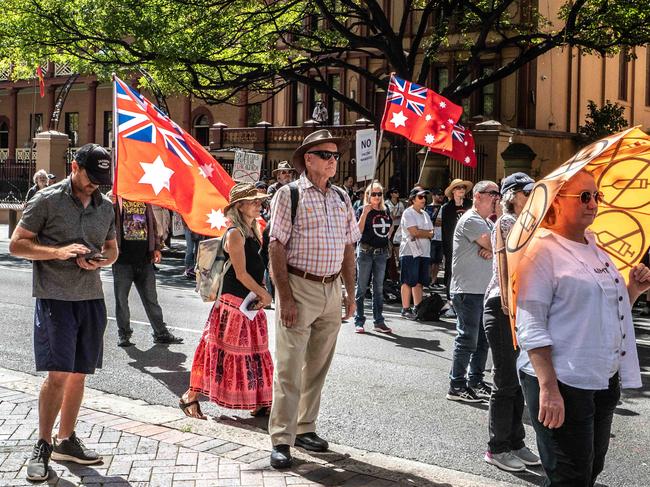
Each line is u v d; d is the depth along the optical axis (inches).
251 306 232.5
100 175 175.6
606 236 147.8
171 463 183.6
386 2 1194.0
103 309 183.3
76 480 170.7
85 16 780.0
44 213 175.2
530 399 136.7
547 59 1067.3
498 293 200.7
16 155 1727.4
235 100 1382.9
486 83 848.3
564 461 131.1
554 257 134.0
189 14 791.7
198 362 236.2
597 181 143.2
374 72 1226.6
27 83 1700.3
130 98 218.7
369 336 393.7
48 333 173.8
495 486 183.8
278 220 198.2
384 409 255.1
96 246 181.3
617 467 206.2
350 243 213.6
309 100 1301.7
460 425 239.0
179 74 847.7
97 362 182.2
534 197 126.9
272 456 187.3
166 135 223.6
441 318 465.1
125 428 209.9
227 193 234.5
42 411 173.9
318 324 206.2
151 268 353.4
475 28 1081.4
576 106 1111.0
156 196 219.5
